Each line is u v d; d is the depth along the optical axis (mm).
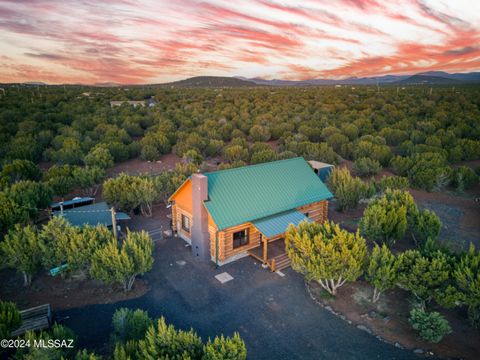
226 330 17062
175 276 22031
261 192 25297
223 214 22672
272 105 103875
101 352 15516
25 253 19531
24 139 52562
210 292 20297
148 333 12352
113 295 20094
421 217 23703
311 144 50469
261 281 21391
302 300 19438
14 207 25062
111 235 20859
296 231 18984
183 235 27344
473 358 14922
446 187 40156
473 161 50281
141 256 19094
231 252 23578
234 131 66750
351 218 31547
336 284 19453
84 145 52406
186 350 12102
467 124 65250
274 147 63156
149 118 75938
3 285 21094
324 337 16453
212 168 48625
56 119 72500
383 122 71188
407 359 14969
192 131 67812
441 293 15625
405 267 17047
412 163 42031
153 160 54500
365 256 18172
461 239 27141
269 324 17469
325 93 131250
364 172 43094
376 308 18531
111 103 105938
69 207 31609
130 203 31188
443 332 15344
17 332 16141
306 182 27906
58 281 21609
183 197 26188
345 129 62344
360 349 15625
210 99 125562
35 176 38562
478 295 14695
